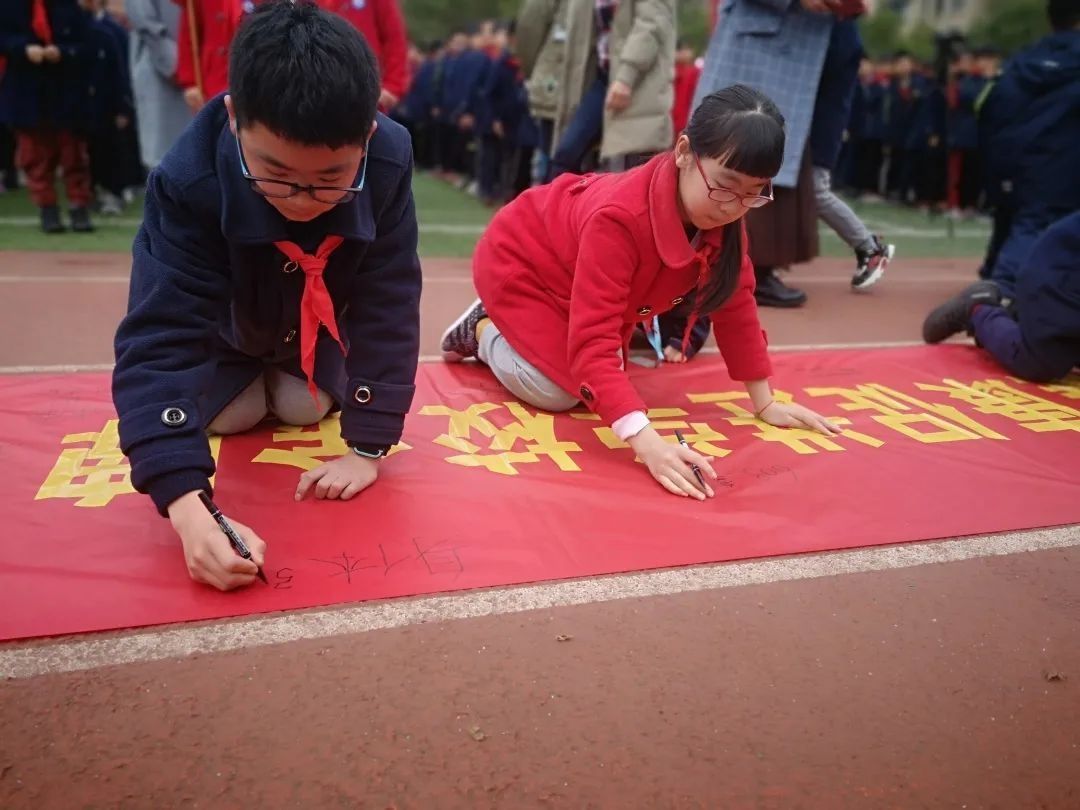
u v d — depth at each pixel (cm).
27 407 232
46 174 538
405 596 154
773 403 247
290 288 181
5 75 507
